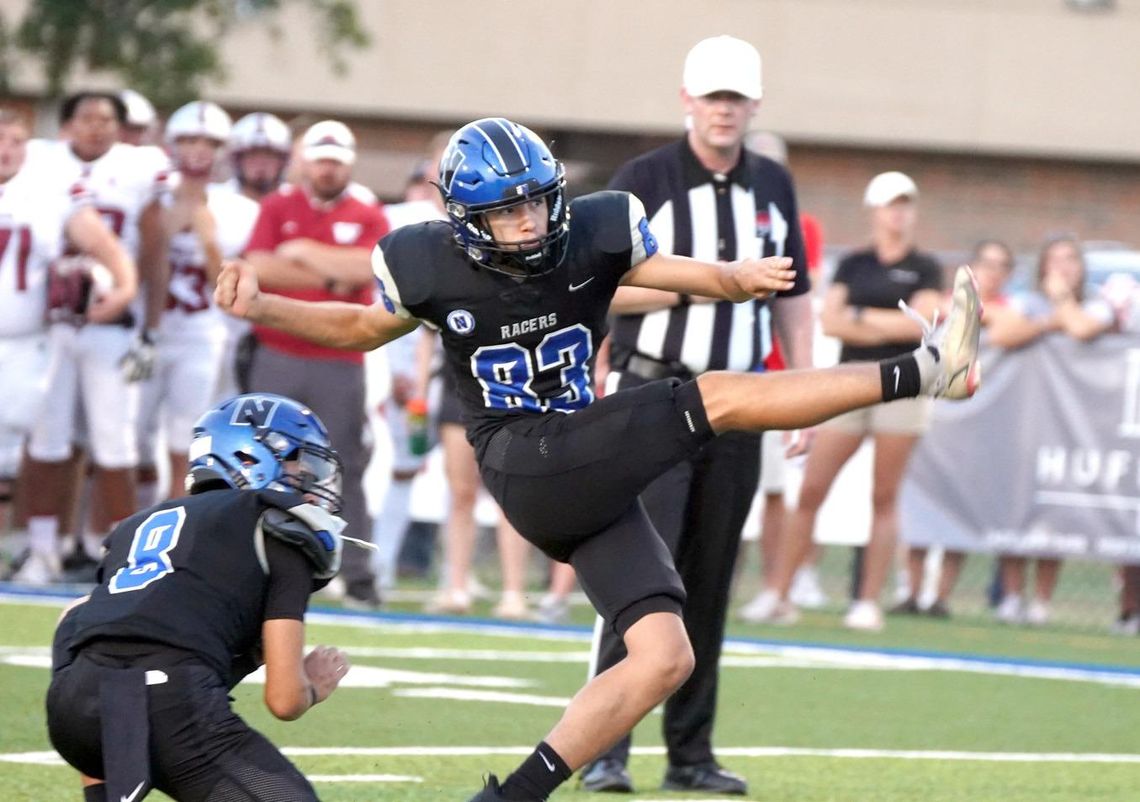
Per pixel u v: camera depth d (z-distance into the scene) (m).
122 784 12.61
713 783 18.73
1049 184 80.69
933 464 38.66
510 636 31.42
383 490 37.91
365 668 26.48
